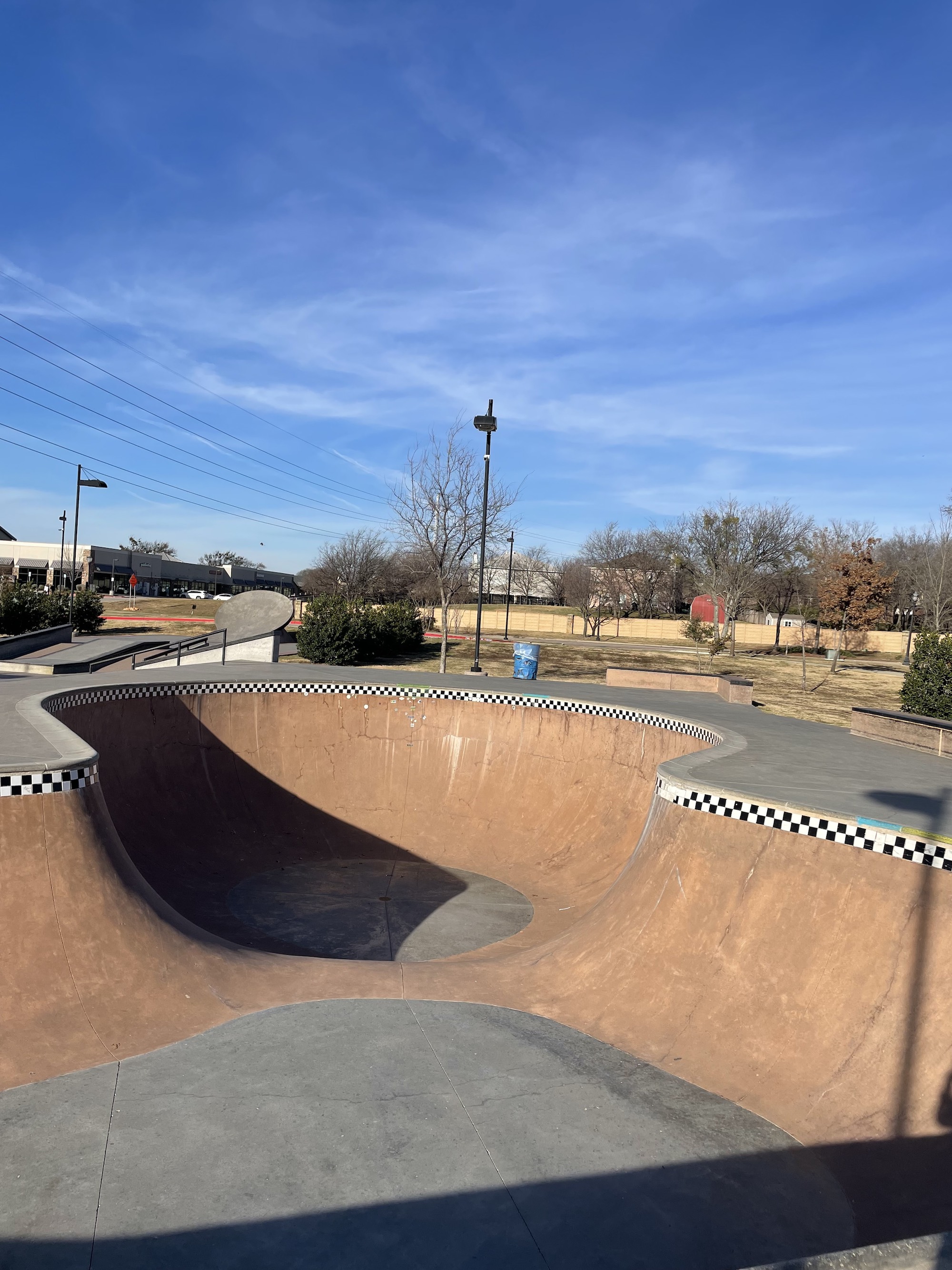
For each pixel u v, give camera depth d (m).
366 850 11.14
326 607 23.75
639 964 5.83
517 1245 3.38
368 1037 5.13
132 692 10.96
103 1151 3.83
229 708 12.17
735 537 39.53
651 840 6.84
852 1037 4.61
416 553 32.50
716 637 32.81
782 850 5.59
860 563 36.59
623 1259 3.35
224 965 6.00
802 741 10.40
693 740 10.51
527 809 11.90
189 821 10.63
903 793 6.54
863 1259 1.77
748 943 5.41
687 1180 3.88
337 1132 4.07
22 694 10.05
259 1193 3.59
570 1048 5.13
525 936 8.34
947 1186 3.68
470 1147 4.02
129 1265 3.14
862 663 32.81
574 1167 3.92
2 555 62.22
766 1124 4.36
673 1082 4.76
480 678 16.19
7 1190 3.54
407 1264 3.24
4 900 5.16
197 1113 4.18
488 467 19.61
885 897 4.91
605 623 50.41
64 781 5.64
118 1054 4.73
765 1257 3.40
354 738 12.70
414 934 8.29
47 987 5.00
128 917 5.66
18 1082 4.38
